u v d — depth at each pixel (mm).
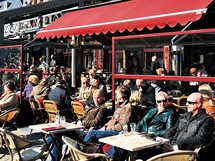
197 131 4434
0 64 10500
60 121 5805
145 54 6500
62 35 9672
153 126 5105
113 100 6781
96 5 10508
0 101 7809
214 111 5293
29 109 9328
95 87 8125
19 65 9414
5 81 10109
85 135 5895
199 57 5539
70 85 12438
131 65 6711
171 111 5176
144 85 6320
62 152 6168
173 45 5984
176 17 6547
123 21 7816
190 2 6641
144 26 7242
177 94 5961
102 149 5215
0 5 37906
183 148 4484
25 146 4953
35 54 21672
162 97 5152
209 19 9625
